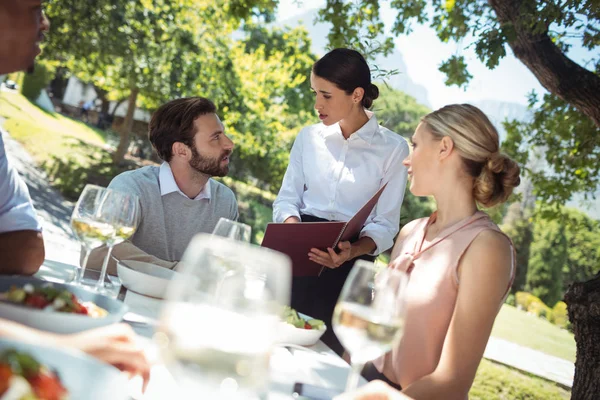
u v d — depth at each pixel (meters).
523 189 11.04
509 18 4.41
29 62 1.35
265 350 0.66
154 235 2.55
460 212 1.88
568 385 8.07
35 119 25.52
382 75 3.79
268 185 16.83
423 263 1.84
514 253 1.74
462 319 1.65
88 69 14.93
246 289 0.66
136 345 0.90
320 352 1.62
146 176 2.59
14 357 0.60
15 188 1.58
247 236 1.22
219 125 2.61
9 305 0.99
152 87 14.06
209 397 0.65
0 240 1.54
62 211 11.39
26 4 1.26
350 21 5.82
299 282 3.14
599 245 18.00
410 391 1.55
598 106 4.25
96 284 1.67
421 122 1.98
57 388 0.62
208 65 14.37
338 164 3.30
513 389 7.30
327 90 3.12
